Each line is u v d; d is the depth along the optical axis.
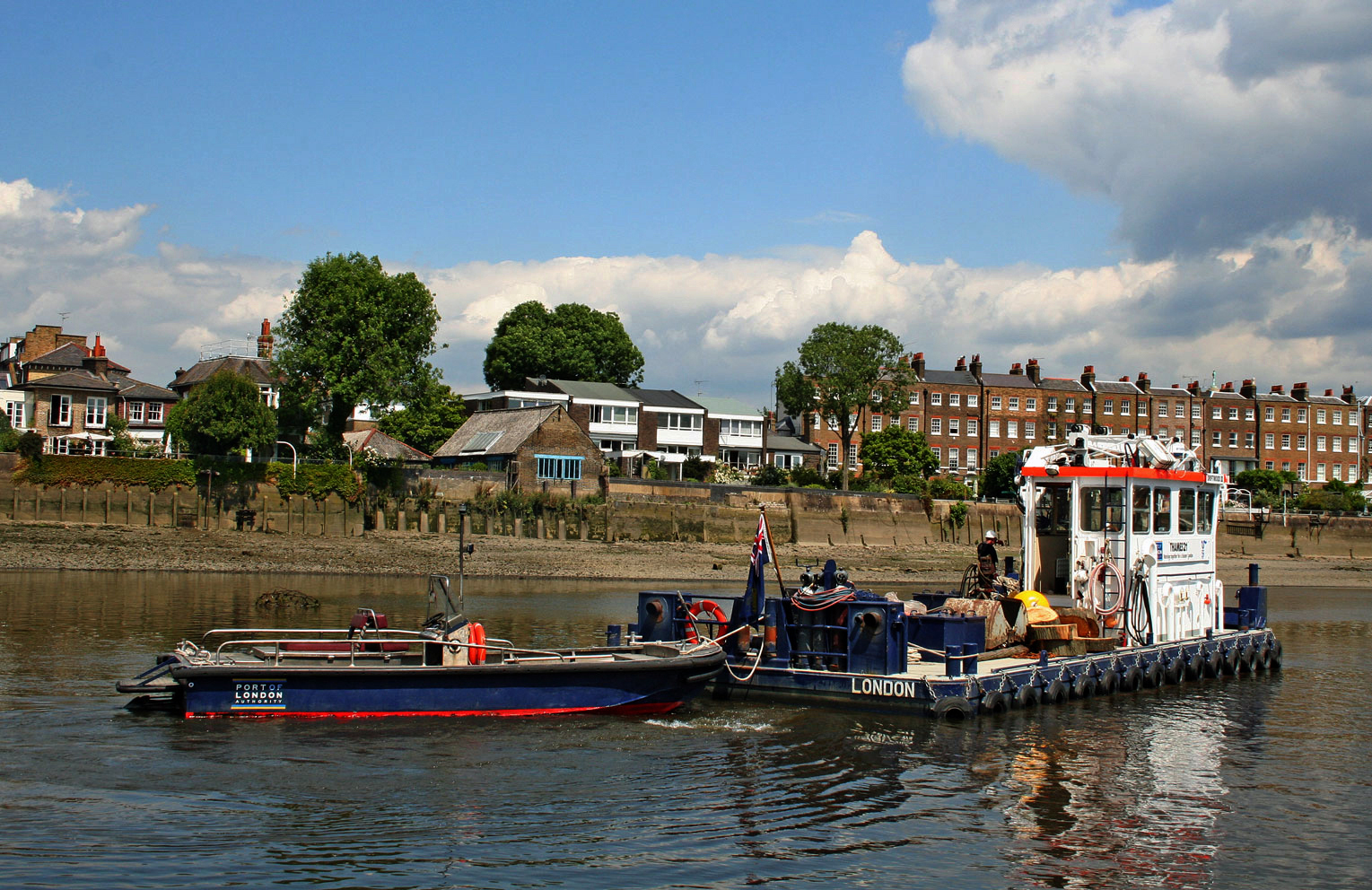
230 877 9.96
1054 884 10.60
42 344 71.31
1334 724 18.59
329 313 56.78
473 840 11.14
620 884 10.15
